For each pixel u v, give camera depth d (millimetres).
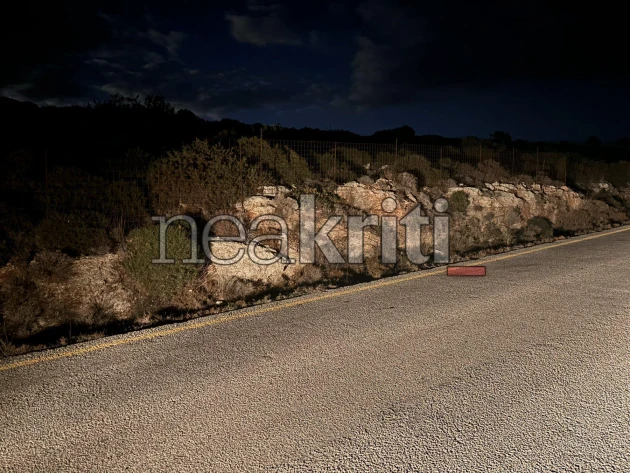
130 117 17703
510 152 25281
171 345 5926
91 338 6359
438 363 5305
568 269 10438
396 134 27938
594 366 5195
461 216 15953
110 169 11336
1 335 7324
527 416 4129
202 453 3613
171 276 8742
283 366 5238
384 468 3424
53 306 8227
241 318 7051
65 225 9000
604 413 4176
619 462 3475
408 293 8461
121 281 8859
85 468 3449
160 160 11828
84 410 4289
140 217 10531
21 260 8398
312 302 7918
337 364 5293
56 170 10508
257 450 3646
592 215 21203
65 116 16766
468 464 3461
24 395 4590
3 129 13805
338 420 4078
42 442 3779
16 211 9133
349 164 17000
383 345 5875
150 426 4008
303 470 3406
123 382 4863
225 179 12070
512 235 16047
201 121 20062
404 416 4137
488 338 6113
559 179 25047
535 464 3457
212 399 4477
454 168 19547
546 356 5488
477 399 4445
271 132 20047
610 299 7977
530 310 7359
